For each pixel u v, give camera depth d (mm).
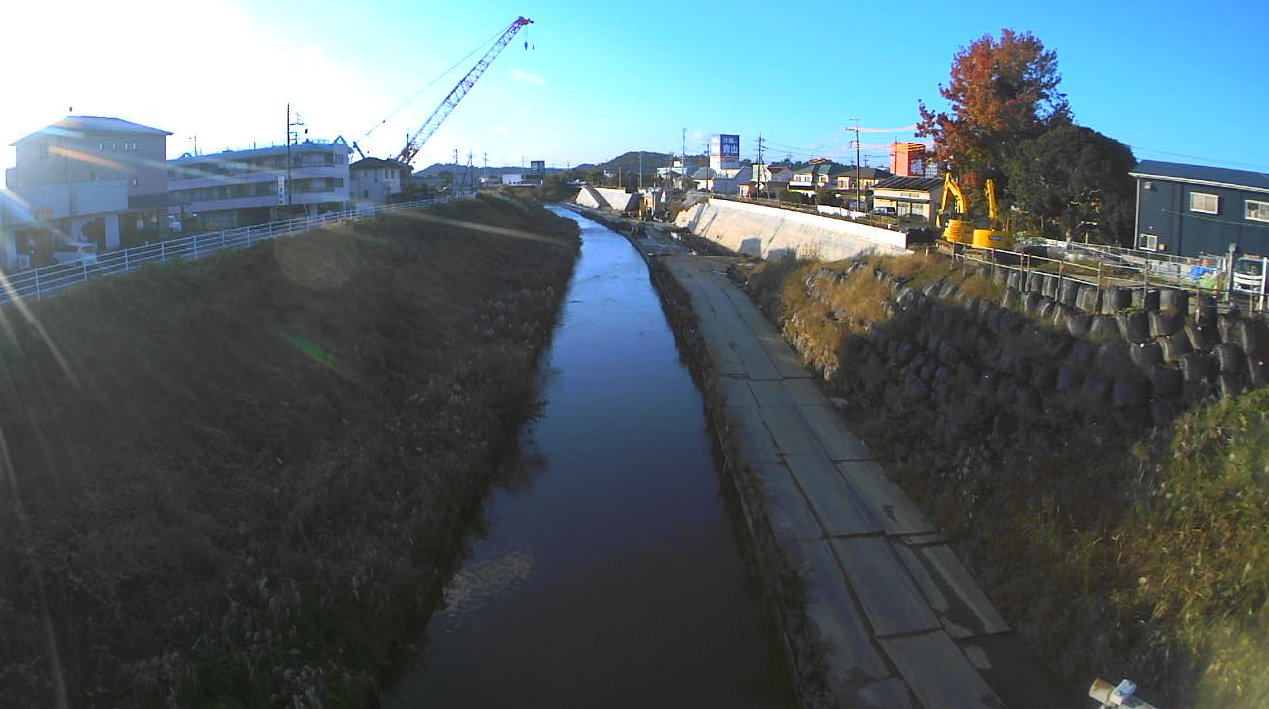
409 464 13273
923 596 10172
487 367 18969
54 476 9258
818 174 79938
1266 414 9023
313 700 7789
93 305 13281
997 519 11039
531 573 11734
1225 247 17453
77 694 7168
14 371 10523
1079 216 22906
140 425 10891
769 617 10438
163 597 8578
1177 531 8766
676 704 8930
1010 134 27312
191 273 16750
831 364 19547
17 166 37656
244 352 14641
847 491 13234
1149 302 11656
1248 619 7395
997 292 15453
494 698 9047
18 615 7457
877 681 8633
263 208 48125
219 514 10320
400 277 24312
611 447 16891
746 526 12727
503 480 15086
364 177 56906
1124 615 8359
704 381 20844
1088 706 7781
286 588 9094
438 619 10555
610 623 10477
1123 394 10820
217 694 7801
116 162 38375
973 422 13109
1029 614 9344
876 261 22922
